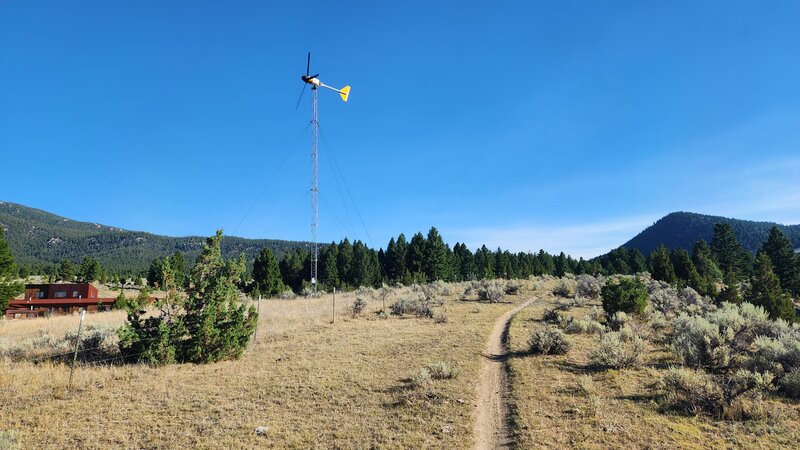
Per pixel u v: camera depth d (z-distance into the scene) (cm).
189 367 1727
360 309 3334
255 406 1307
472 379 1541
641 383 1412
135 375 1587
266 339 2283
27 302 5228
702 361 1575
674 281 5644
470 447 1031
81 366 1686
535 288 5584
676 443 982
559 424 1118
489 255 10475
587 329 2375
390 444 1040
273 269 6419
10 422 1155
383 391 1427
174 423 1177
